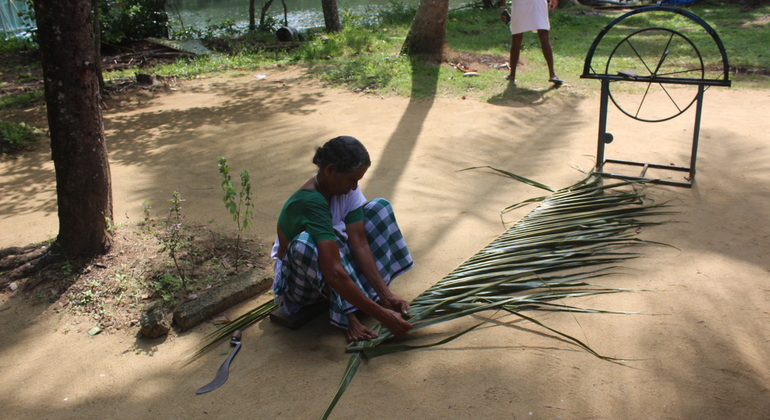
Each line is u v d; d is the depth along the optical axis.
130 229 3.82
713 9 14.66
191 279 3.24
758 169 4.50
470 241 3.64
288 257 2.62
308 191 2.58
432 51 9.03
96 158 3.31
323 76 8.92
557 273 3.13
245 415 2.25
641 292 2.92
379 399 2.29
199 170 5.28
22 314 3.03
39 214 4.43
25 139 6.50
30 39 13.33
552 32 12.01
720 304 2.78
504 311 2.87
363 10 20.11
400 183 4.70
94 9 8.19
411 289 3.13
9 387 2.49
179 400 2.36
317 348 2.66
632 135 5.55
